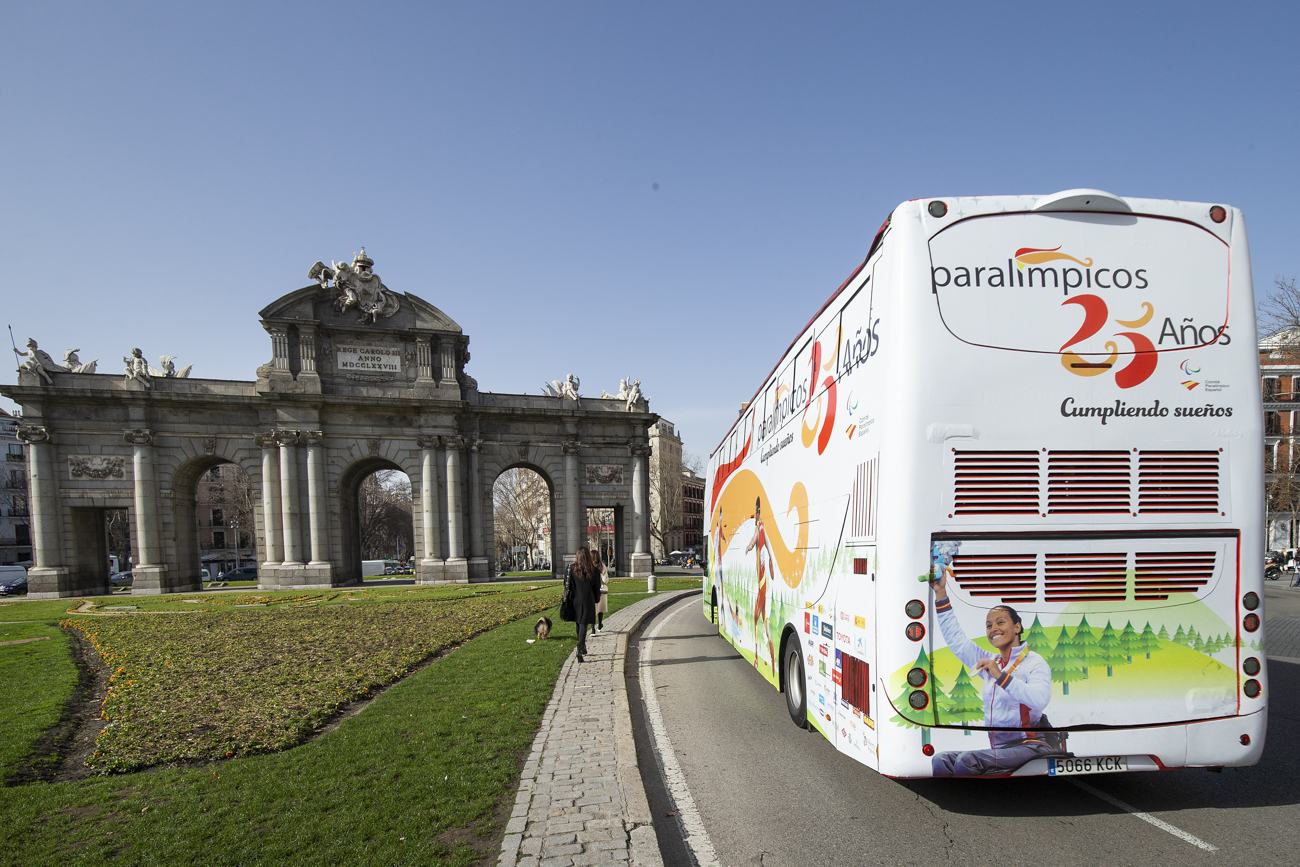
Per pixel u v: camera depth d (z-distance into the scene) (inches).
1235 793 250.5
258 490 1673.2
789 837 221.0
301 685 437.4
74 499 1584.6
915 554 209.8
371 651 577.0
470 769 261.1
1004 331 214.8
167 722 351.3
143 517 1593.3
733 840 219.9
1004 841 213.9
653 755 311.9
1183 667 215.0
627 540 1975.9
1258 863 196.1
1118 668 212.8
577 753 282.0
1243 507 217.8
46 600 1430.9
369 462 1793.8
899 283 217.8
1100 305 217.5
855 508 245.9
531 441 1910.7
